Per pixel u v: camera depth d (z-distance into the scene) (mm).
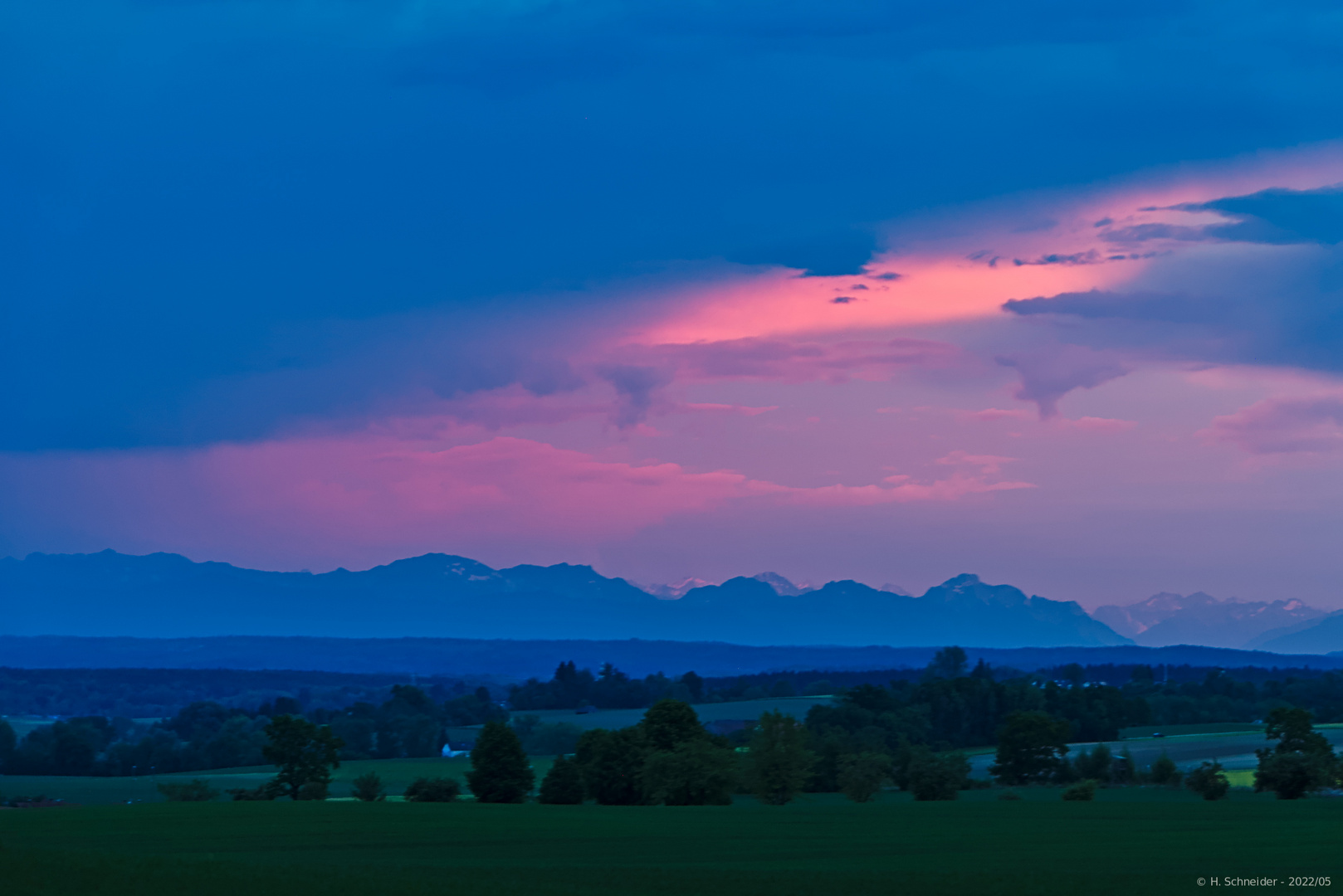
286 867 84375
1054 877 82375
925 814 136875
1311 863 89188
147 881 75750
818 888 78438
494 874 83750
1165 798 167375
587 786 161250
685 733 163375
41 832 113562
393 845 104438
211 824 120000
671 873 85000
